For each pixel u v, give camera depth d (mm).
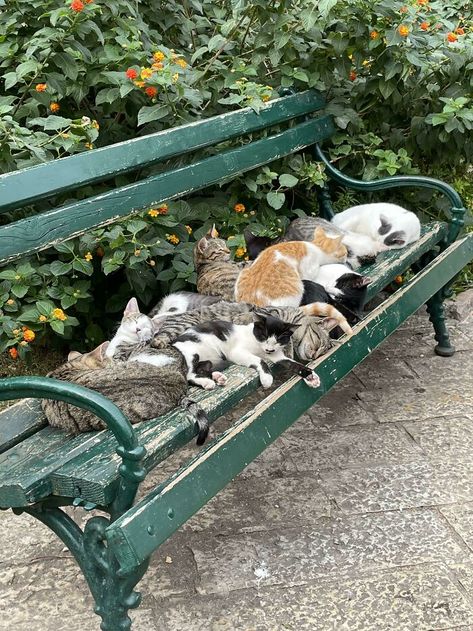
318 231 3898
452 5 5320
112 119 4449
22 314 3900
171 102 4133
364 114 5121
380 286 3873
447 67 4895
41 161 3756
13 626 2754
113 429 2137
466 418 4008
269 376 2914
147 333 3264
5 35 4129
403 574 2955
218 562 3029
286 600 2840
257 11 4598
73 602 2861
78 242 3965
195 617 2770
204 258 3994
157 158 3363
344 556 3057
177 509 2273
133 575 2248
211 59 4590
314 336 3154
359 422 3988
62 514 2373
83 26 3967
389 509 3324
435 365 4555
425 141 5047
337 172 4707
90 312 4418
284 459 3682
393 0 4535
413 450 3746
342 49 4523
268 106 4156
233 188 4574
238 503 3375
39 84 3988
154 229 4148
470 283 5359
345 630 2705
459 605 2805
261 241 4129
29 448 2500
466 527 3209
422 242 4328
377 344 3457
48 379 2236
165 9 4820
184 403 2609
